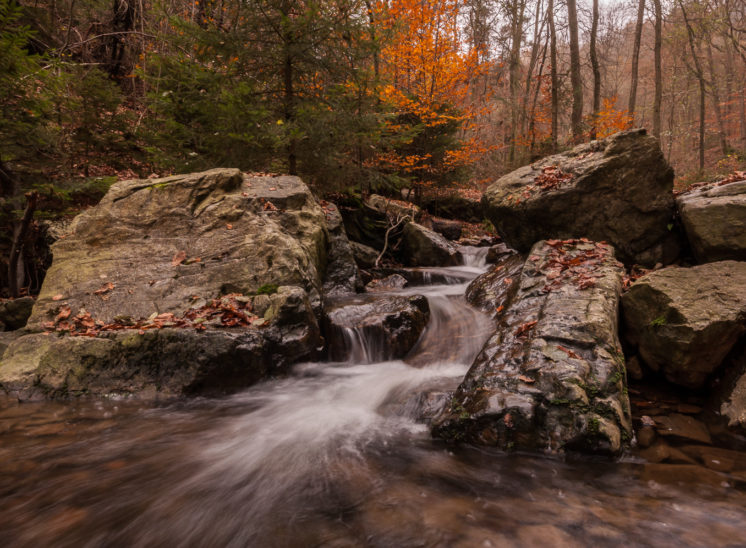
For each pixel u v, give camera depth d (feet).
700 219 16.02
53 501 7.59
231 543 6.57
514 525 6.84
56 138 23.07
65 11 43.68
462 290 24.35
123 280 16.44
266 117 23.57
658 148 19.38
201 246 17.62
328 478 8.49
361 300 18.71
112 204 18.75
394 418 11.55
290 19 22.97
